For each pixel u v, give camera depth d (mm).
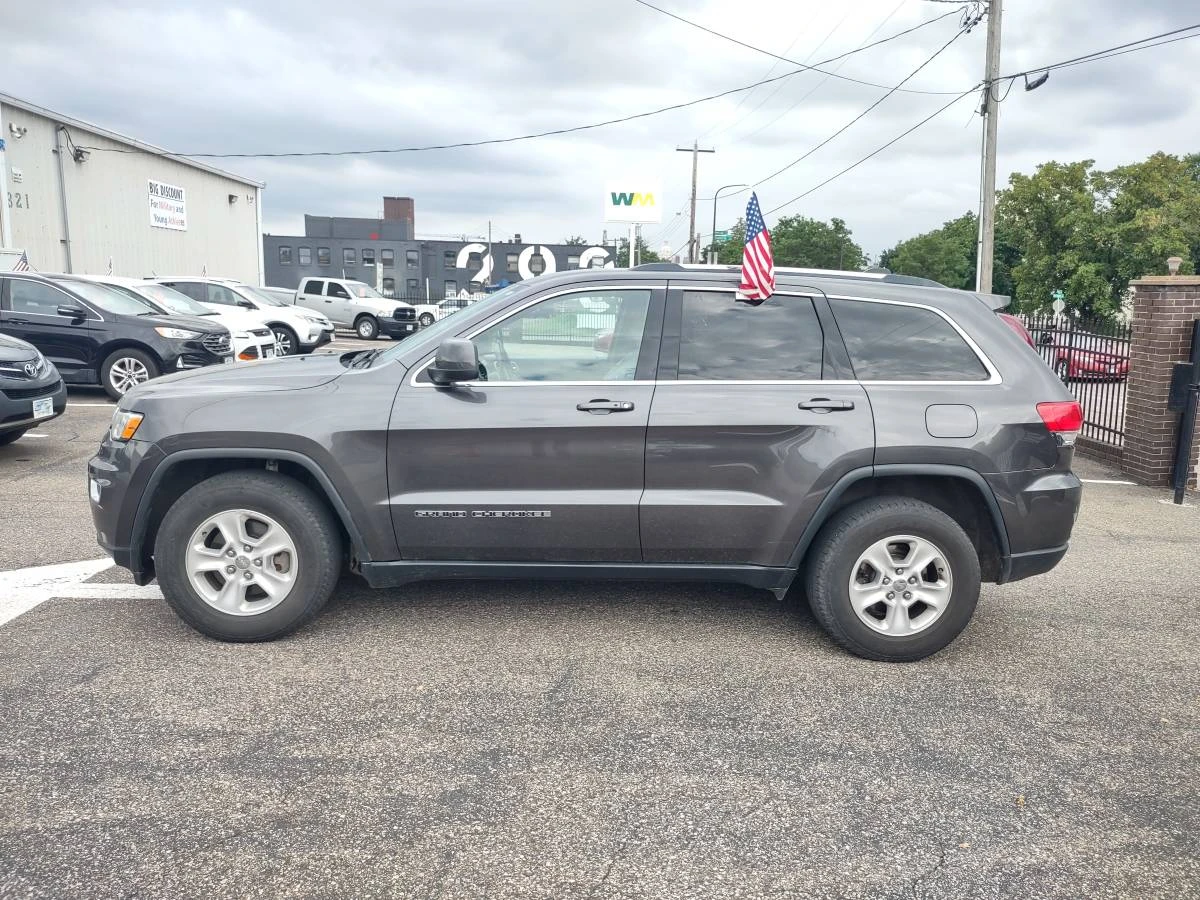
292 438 4023
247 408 4078
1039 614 5016
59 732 3377
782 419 4066
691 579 4266
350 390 4133
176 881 2557
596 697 3807
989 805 3062
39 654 4086
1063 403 4199
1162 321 8781
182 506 4082
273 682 3855
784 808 3012
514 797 3035
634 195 35250
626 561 4223
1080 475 9547
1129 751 3459
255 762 3205
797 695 3875
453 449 4082
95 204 26141
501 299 4250
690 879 2633
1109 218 53469
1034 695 3941
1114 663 4324
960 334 4258
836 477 4066
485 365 4176
